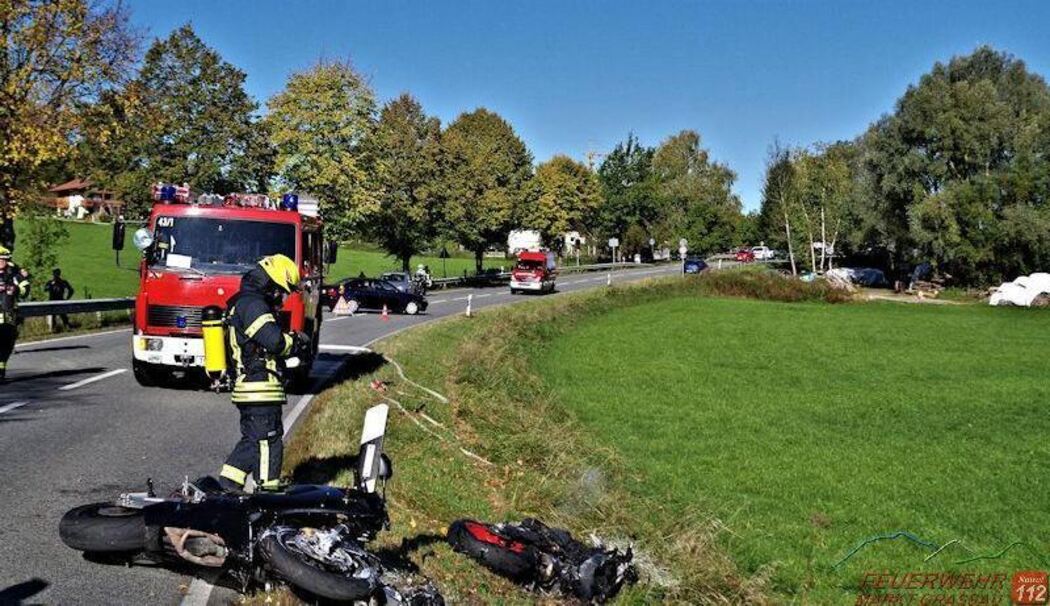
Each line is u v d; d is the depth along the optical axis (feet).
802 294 214.28
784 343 127.95
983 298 240.32
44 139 94.94
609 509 37.52
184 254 48.14
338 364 68.39
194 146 176.86
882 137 261.03
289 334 22.94
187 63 177.37
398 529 26.89
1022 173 243.60
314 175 181.88
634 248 384.27
